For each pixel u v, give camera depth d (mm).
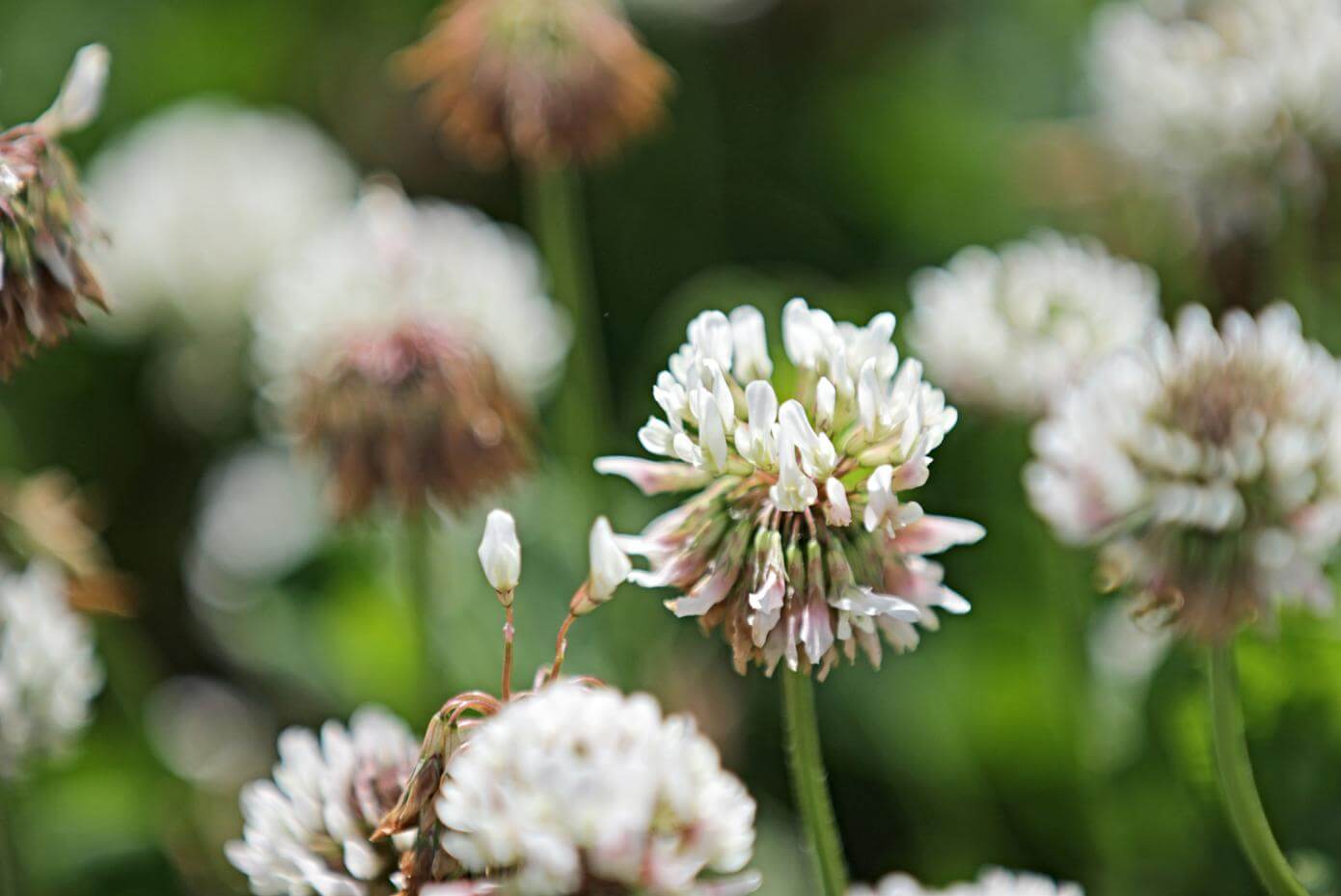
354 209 492
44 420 451
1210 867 330
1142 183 374
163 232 464
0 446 430
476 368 330
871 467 250
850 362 252
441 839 243
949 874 348
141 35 536
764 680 367
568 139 345
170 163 476
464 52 346
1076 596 341
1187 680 334
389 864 253
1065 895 288
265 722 396
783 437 247
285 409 355
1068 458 274
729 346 253
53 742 306
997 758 353
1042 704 351
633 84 347
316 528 418
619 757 232
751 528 250
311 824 257
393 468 326
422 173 509
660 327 457
